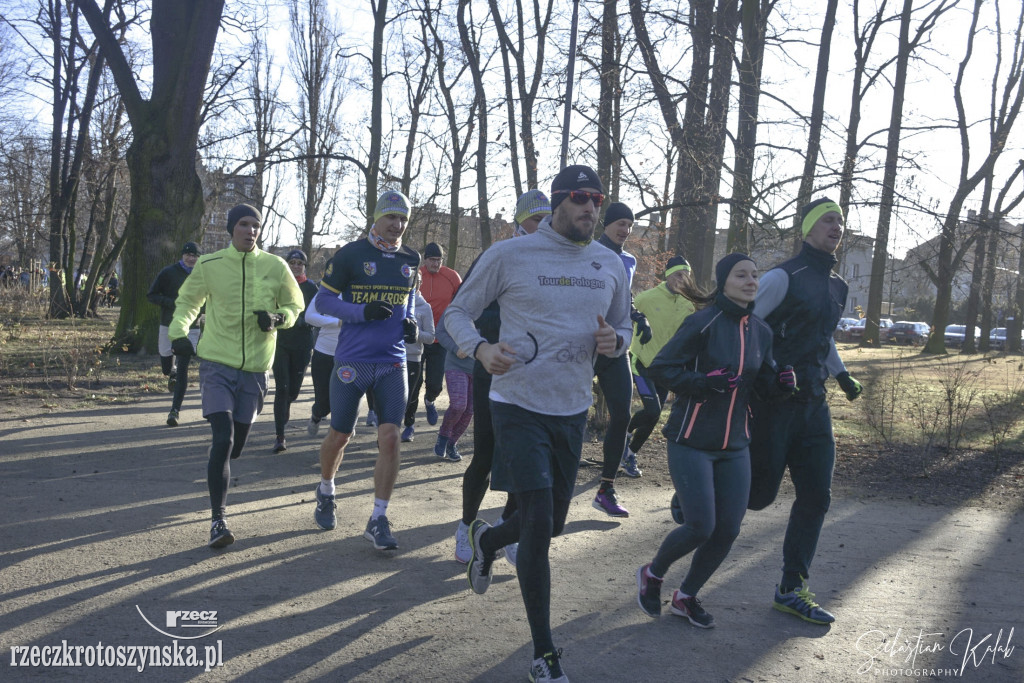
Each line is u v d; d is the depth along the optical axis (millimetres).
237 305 5070
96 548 4750
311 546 4949
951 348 44844
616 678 3365
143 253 16172
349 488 6465
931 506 6535
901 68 23484
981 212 12070
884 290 36594
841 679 3418
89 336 16625
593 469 7465
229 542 4797
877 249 12258
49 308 17625
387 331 5027
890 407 12141
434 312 8734
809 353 4055
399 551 4922
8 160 26641
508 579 4543
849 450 9016
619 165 12688
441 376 9227
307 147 28094
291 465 7234
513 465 3498
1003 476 7738
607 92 12867
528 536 3400
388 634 3730
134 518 5379
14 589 4090
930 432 9570
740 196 12297
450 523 5562
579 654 3588
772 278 4020
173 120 16094
